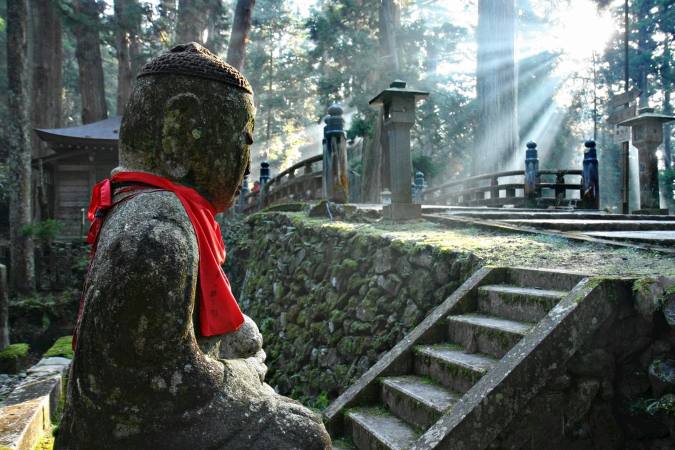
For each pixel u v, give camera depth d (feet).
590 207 34.63
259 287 32.01
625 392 10.15
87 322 5.63
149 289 5.47
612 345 10.23
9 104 54.44
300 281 25.12
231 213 54.95
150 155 6.44
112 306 5.45
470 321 12.60
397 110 22.61
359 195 62.23
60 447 5.84
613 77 115.14
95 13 77.87
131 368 5.47
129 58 95.14
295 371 22.48
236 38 59.93
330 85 70.59
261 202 47.62
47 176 76.02
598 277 10.56
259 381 6.46
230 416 5.74
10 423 11.03
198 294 6.15
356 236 20.43
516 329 11.23
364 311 18.07
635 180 104.42
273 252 31.63
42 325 50.34
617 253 14.52
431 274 15.64
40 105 81.25
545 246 15.79
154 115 6.39
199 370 5.74
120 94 85.10
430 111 79.41
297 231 27.86
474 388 9.93
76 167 75.92
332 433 12.62
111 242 5.67
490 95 54.70
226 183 6.75
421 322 14.35
